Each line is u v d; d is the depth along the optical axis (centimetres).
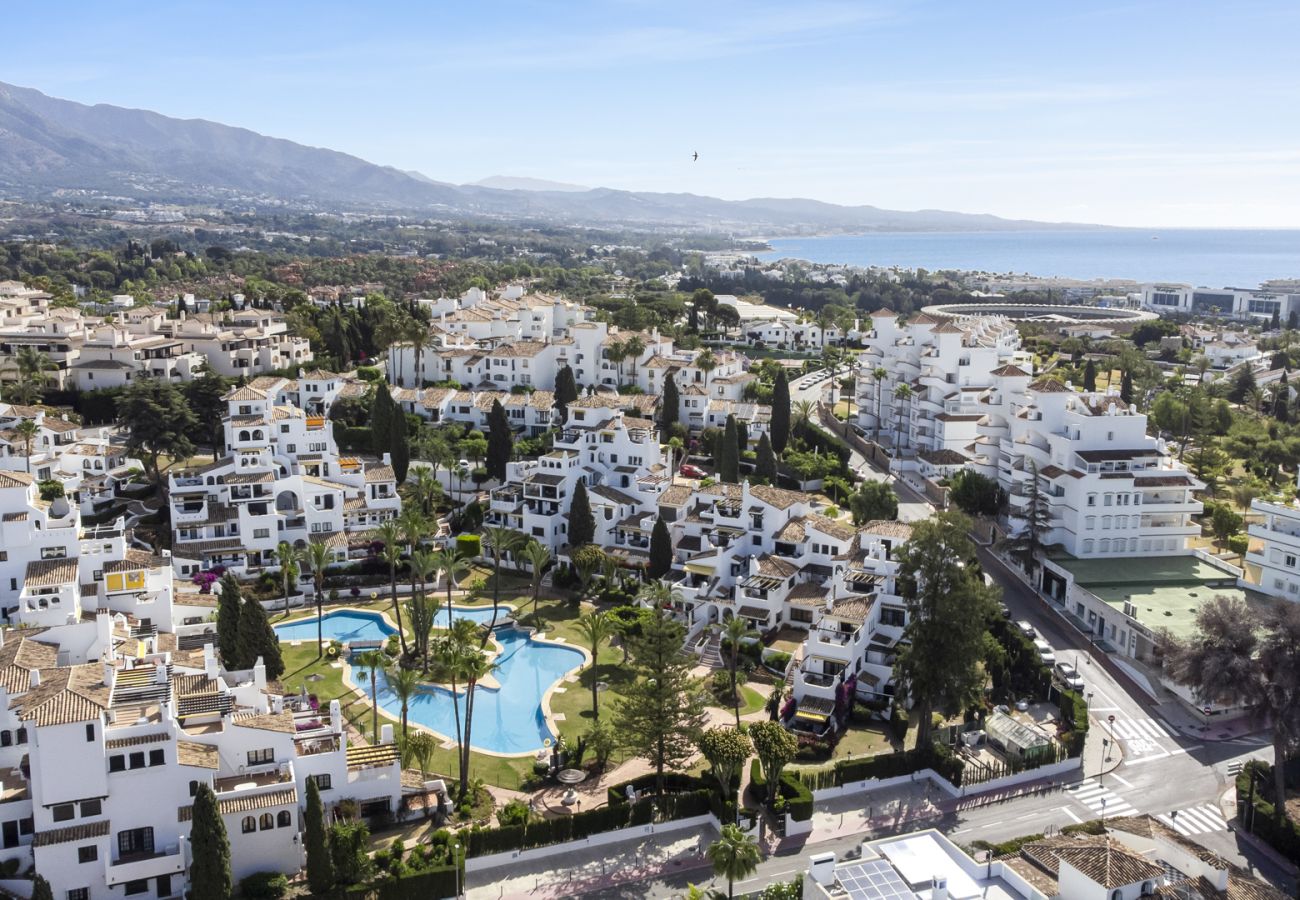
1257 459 18725
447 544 14612
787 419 18538
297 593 13338
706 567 12825
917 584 10044
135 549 12900
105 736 7350
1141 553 13925
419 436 17812
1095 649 11862
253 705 8819
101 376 19688
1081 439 14275
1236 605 9681
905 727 9969
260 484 14088
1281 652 8950
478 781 8938
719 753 8431
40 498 12506
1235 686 8962
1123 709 10638
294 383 18925
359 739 9538
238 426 15088
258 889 7338
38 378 18538
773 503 12938
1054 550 13912
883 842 7100
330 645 11669
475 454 17500
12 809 7375
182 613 11706
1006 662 11106
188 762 7575
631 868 7988
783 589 11969
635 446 15300
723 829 7231
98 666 8300
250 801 7556
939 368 19188
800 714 10006
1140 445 14388
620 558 13638
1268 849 8256
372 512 14775
